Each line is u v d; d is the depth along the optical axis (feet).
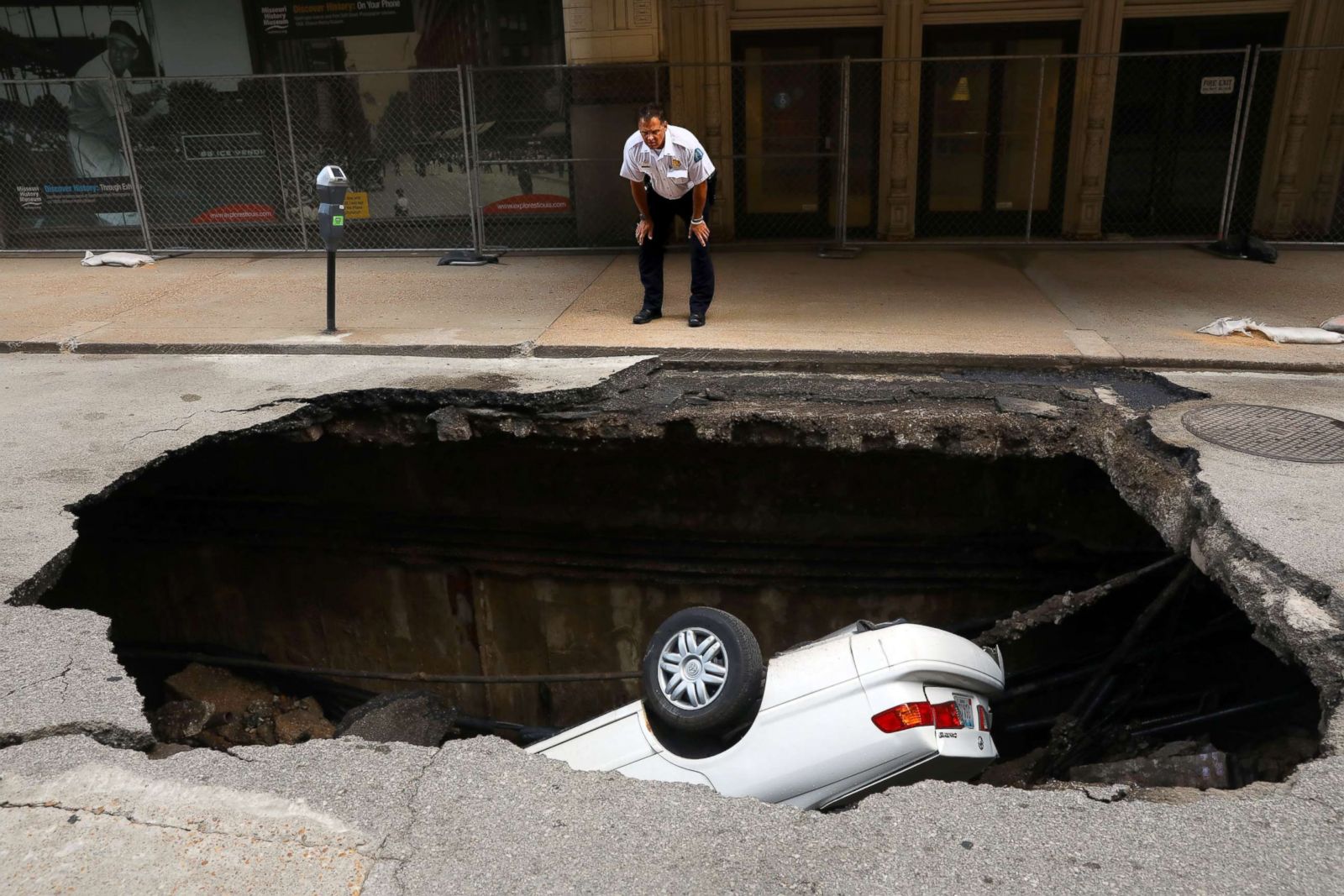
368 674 22.18
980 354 21.88
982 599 22.21
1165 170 35.32
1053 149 35.63
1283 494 14.99
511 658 24.68
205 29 35.42
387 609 24.44
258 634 24.81
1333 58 32.65
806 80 35.42
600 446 20.33
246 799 9.38
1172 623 18.65
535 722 25.25
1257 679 19.11
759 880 8.32
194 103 36.29
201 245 37.58
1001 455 18.90
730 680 13.05
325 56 35.58
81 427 19.21
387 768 9.83
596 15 33.35
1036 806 9.14
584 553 23.29
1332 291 27.73
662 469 22.24
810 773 12.50
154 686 24.66
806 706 12.65
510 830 8.97
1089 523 21.17
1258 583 12.89
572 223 36.24
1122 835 8.73
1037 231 36.68
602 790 9.51
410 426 20.76
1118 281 29.35
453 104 35.50
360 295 29.50
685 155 22.59
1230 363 21.31
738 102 35.83
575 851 8.70
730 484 22.20
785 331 24.26
